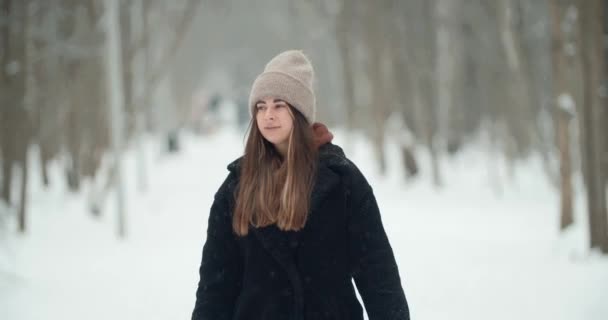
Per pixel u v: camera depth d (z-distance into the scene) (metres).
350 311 2.24
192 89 46.84
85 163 16.25
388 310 2.13
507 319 5.76
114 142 10.89
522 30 15.30
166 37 21.19
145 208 14.34
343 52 24.61
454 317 5.88
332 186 2.17
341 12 23.06
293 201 2.13
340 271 2.21
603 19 8.33
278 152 2.34
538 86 18.78
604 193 8.08
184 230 11.31
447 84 22.56
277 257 2.17
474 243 9.88
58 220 11.39
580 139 12.22
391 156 25.83
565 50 10.34
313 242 2.17
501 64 19.88
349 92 25.33
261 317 2.20
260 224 2.18
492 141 20.48
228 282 2.30
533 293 6.58
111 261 8.50
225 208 2.30
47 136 17.05
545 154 15.35
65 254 8.86
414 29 20.70
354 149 27.73
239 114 45.12
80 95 15.70
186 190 17.86
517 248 9.29
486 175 22.19
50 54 13.41
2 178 11.65
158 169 24.16
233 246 2.30
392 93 22.20
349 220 2.21
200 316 2.27
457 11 21.08
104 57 14.73
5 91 10.82
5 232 9.30
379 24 21.02
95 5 13.84
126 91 14.77
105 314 6.01
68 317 5.88
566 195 10.11
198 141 41.62
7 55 10.77
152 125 36.97
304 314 2.17
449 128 25.02
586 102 8.18
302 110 2.26
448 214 13.75
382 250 2.19
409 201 16.42
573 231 9.27
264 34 45.12
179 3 18.17
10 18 10.62
